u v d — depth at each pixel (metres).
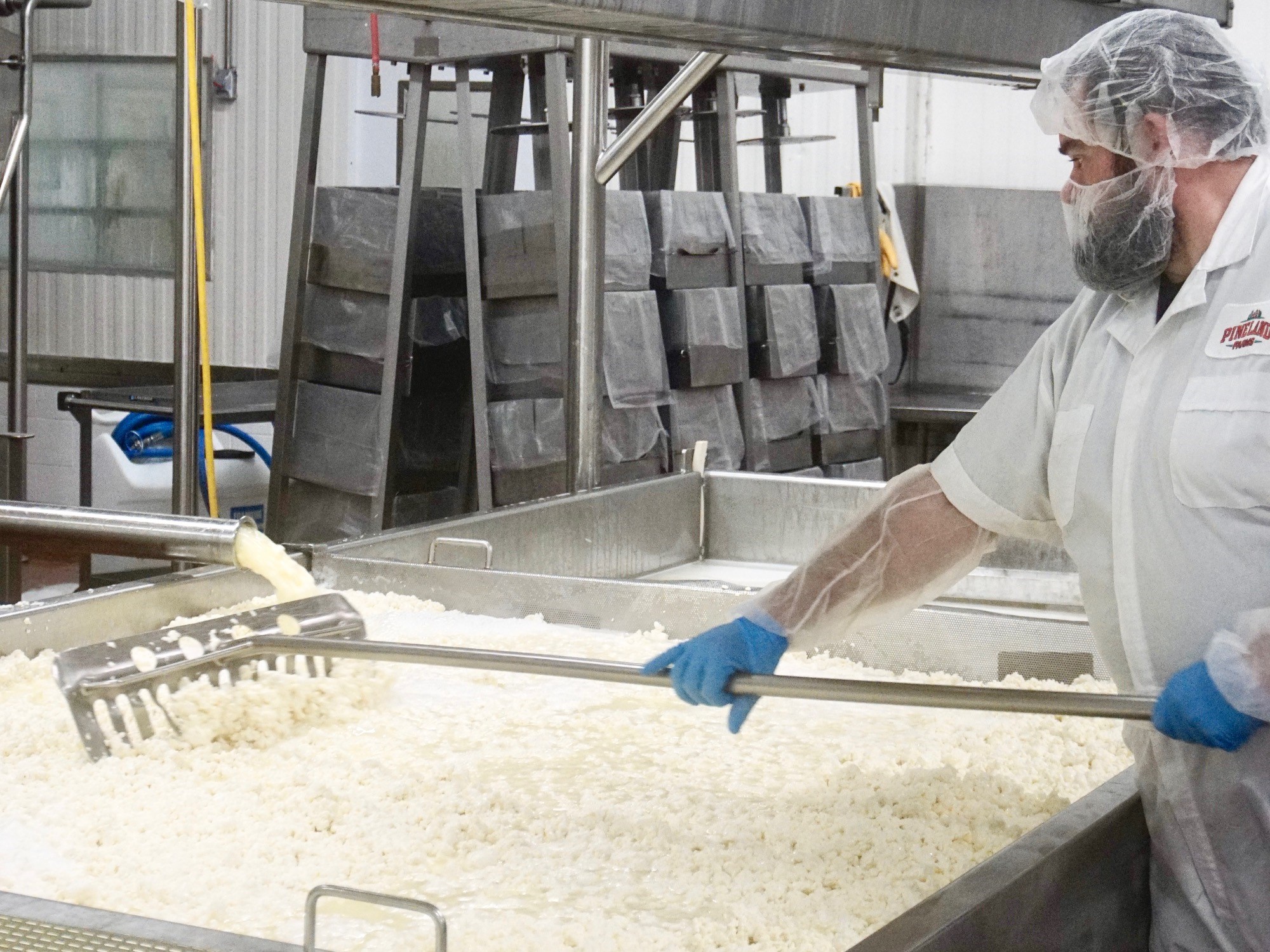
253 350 5.48
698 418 3.89
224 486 4.77
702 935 1.14
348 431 3.85
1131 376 1.46
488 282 3.80
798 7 1.52
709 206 3.93
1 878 1.26
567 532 2.77
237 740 1.66
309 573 2.28
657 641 2.17
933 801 1.45
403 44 3.66
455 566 2.40
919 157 5.56
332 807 1.44
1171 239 1.43
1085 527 1.51
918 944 0.96
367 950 1.11
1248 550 1.37
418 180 3.74
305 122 3.84
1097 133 1.41
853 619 1.64
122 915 0.99
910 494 1.65
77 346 5.91
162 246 5.71
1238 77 1.38
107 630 2.03
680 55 3.77
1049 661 2.00
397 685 1.93
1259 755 1.34
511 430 3.77
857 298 4.50
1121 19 1.45
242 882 1.24
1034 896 1.14
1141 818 1.41
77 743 1.61
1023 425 1.59
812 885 1.24
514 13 1.45
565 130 3.56
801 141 4.60
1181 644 1.41
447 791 1.50
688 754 1.66
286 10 5.19
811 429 4.45
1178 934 1.42
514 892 1.24
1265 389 1.36
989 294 5.53
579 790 1.53
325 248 3.87
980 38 1.76
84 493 4.68
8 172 2.83
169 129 5.62
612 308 3.55
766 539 3.18
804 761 1.64
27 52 2.87
